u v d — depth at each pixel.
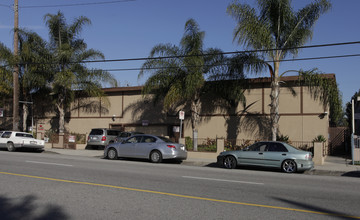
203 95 25.45
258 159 14.74
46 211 6.70
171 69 21.45
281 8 18.50
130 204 7.32
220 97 24.83
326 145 20.98
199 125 25.53
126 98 29.36
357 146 18.30
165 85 21.86
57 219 6.18
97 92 27.84
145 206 7.17
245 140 22.33
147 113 28.22
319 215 6.72
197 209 6.98
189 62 20.31
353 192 9.45
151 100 28.14
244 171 14.38
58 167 13.59
